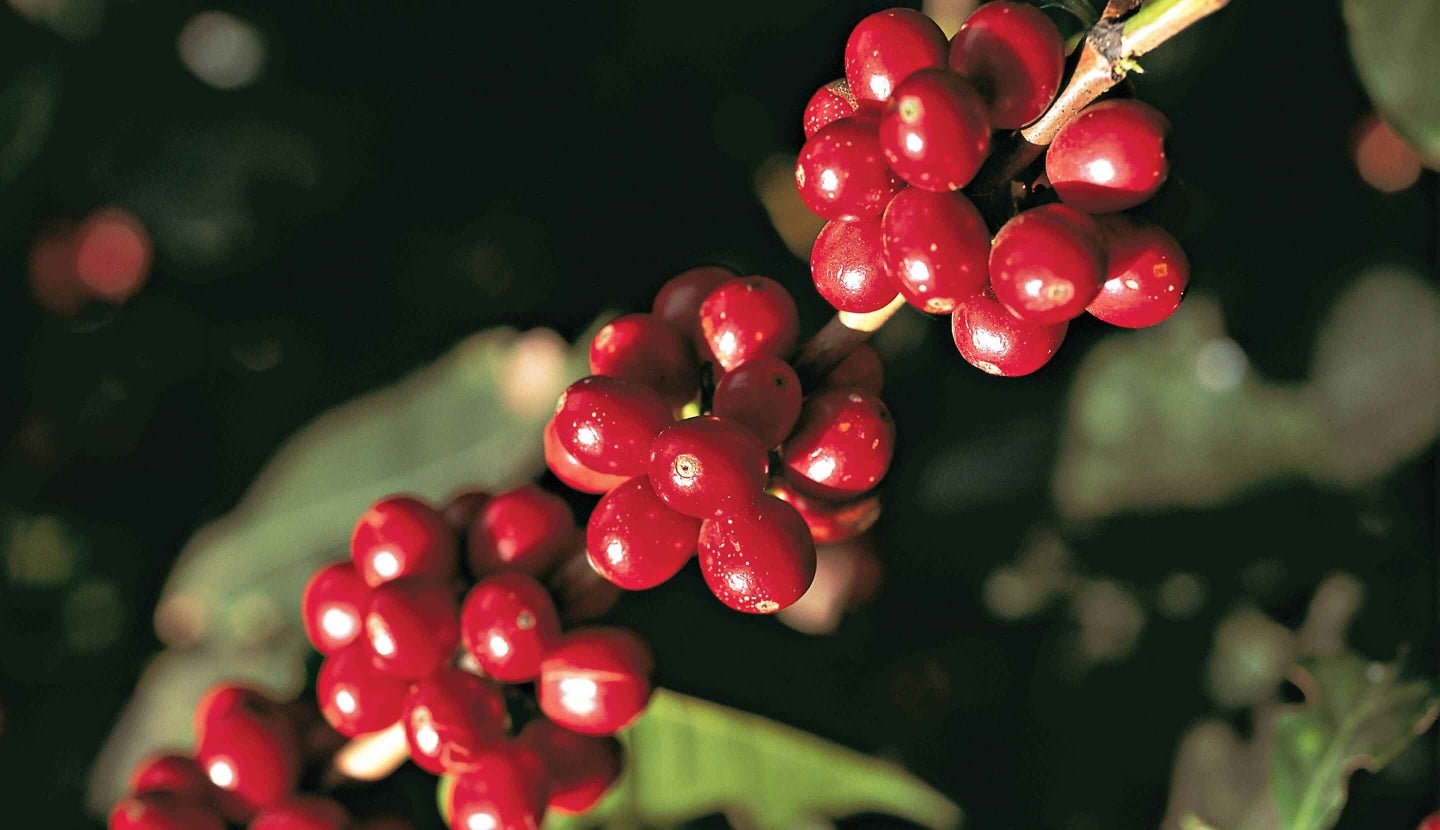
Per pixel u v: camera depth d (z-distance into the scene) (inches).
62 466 26.5
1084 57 15.8
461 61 27.2
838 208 16.4
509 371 23.7
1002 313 16.3
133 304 27.0
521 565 18.2
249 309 27.0
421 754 17.9
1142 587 26.2
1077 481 26.5
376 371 26.6
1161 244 16.2
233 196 27.1
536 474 23.3
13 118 26.3
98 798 23.4
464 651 18.3
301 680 23.3
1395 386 25.9
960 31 16.1
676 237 26.6
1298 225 26.0
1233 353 26.4
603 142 26.9
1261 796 24.4
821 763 21.9
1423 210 25.7
